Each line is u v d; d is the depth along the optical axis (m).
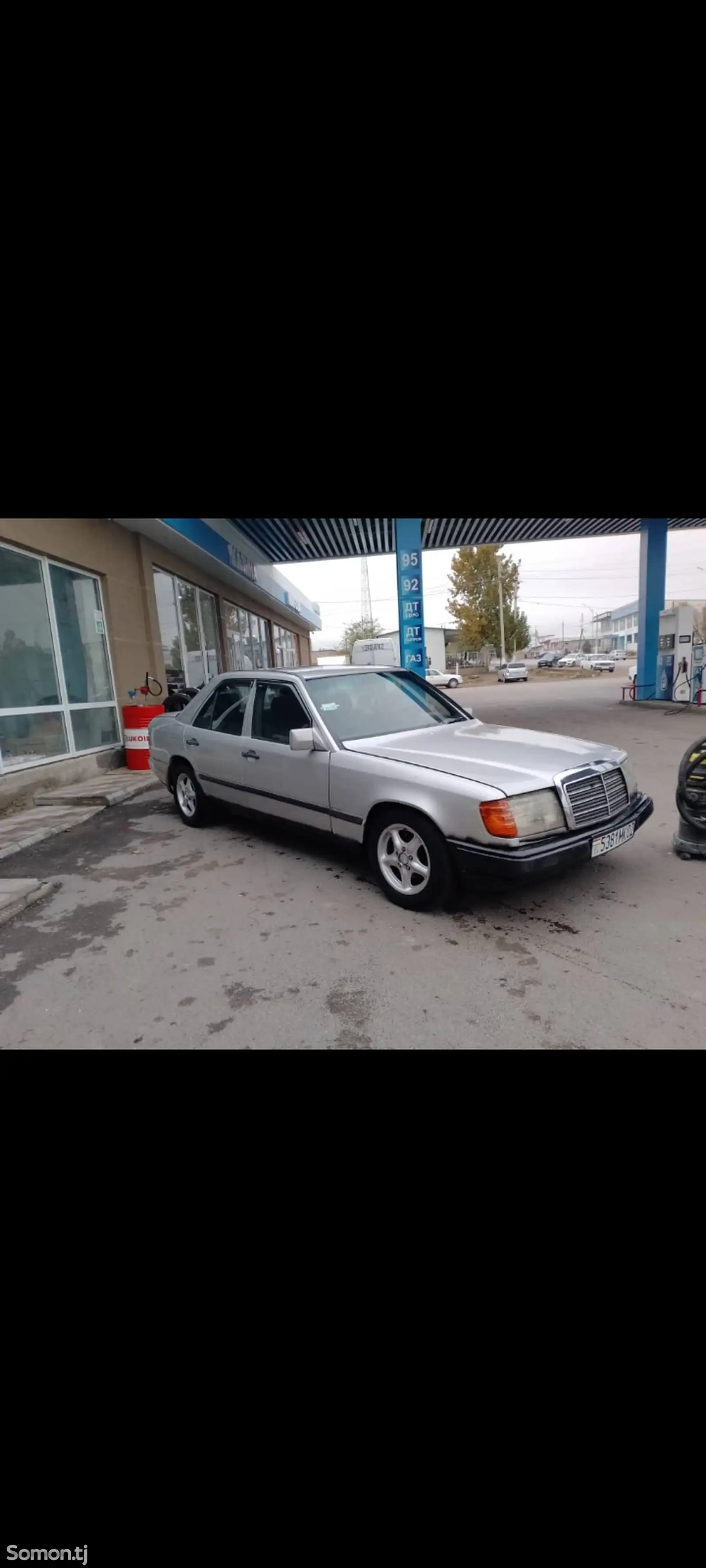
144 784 8.16
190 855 5.26
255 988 3.12
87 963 3.49
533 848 3.44
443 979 3.13
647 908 3.89
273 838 5.65
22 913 4.25
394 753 4.08
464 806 3.50
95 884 4.74
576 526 17.81
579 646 92.94
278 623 24.17
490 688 31.78
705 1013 2.80
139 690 10.19
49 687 8.03
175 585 12.64
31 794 7.38
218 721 5.58
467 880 3.60
